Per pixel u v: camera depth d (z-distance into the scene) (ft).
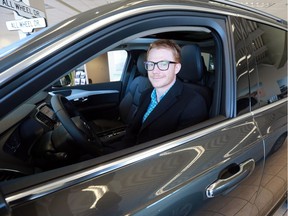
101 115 7.94
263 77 3.55
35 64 1.57
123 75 8.40
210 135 2.63
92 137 3.82
